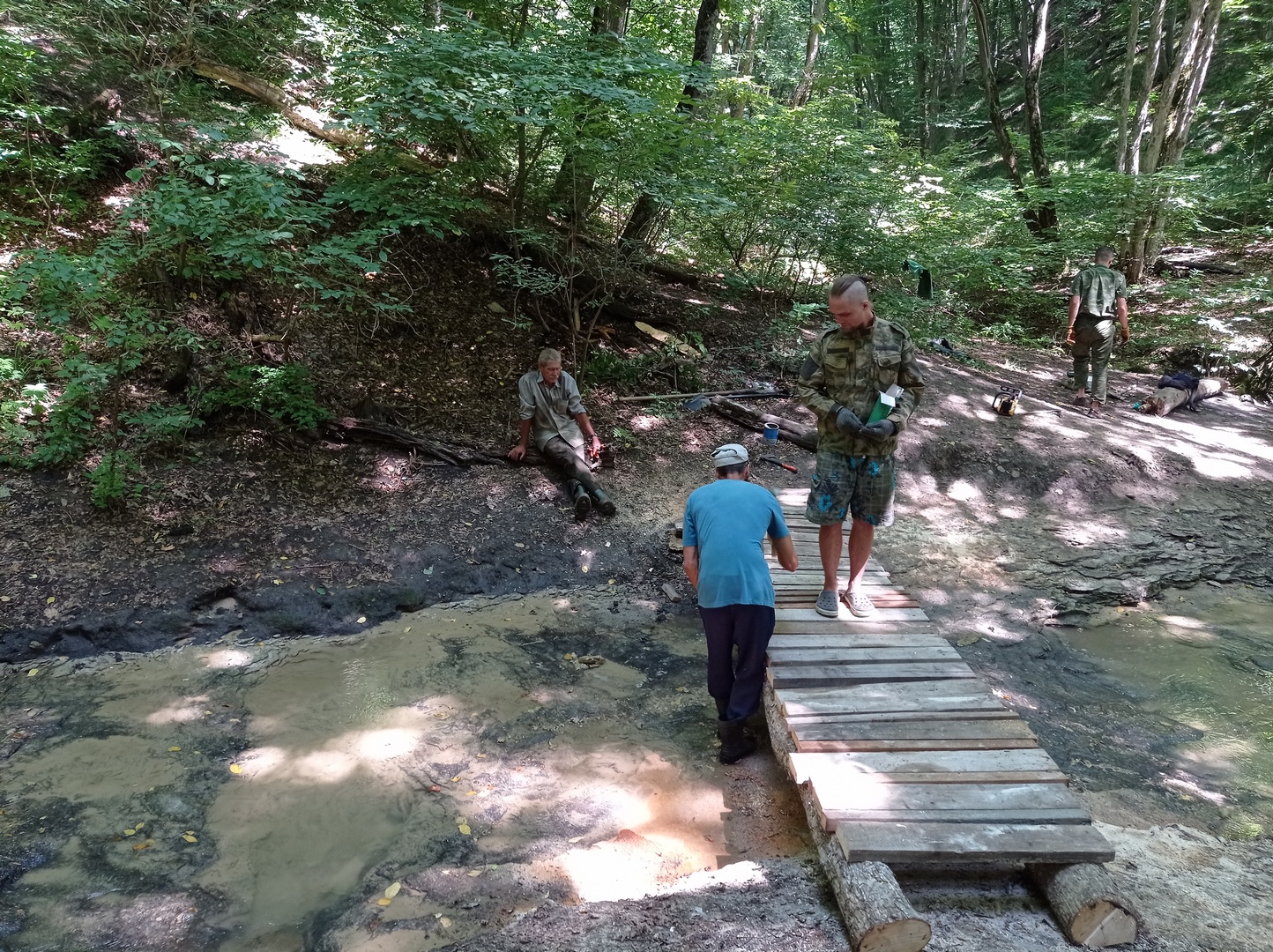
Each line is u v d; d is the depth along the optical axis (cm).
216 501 528
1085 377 857
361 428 609
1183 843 323
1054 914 268
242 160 577
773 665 387
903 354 372
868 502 408
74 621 426
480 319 767
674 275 969
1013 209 1267
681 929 262
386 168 677
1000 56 2606
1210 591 588
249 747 368
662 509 625
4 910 270
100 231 629
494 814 336
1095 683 473
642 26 1073
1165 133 1477
